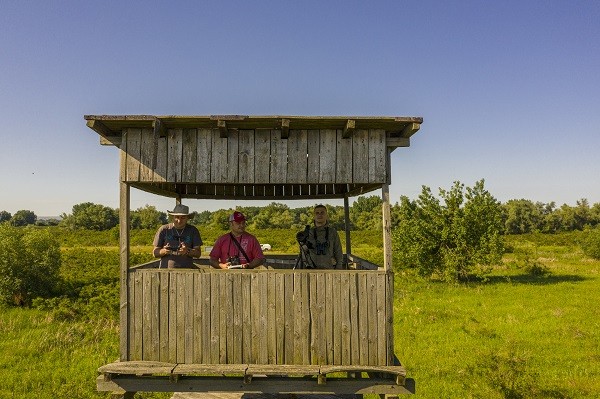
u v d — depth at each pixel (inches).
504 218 3125.0
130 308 210.7
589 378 332.5
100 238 2057.1
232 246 238.8
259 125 210.5
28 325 522.0
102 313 545.6
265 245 348.5
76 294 705.6
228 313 209.5
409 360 385.7
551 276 920.3
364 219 2539.4
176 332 209.5
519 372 305.0
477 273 843.4
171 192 320.2
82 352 412.2
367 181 216.1
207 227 2192.4
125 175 212.8
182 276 211.2
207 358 208.1
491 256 805.2
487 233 824.3
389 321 209.3
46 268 687.7
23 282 657.0
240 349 208.4
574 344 424.8
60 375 353.1
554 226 3105.3
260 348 208.4
